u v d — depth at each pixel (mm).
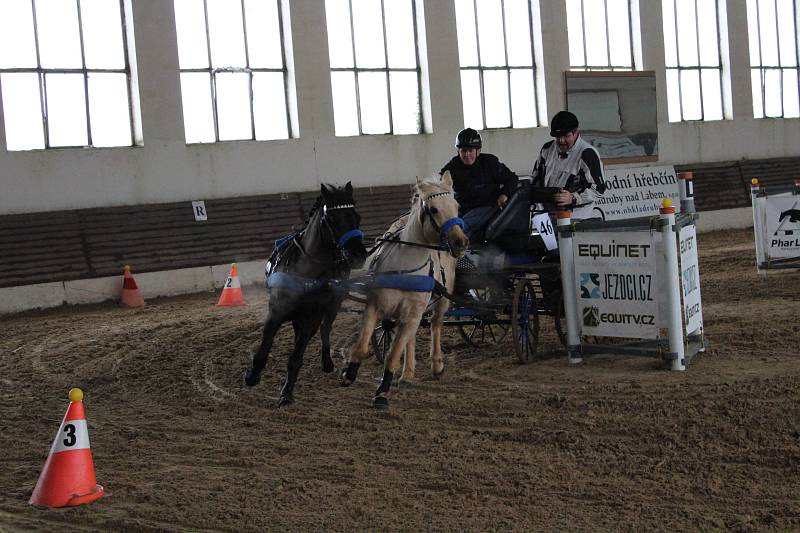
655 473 6324
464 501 6000
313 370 10398
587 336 10430
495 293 10273
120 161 18875
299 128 20875
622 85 25781
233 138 20375
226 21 20172
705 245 23484
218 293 19156
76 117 18594
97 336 13883
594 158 10164
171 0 19250
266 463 7047
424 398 8727
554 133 10164
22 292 17453
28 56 17953
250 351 11867
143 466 7141
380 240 8531
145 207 19156
